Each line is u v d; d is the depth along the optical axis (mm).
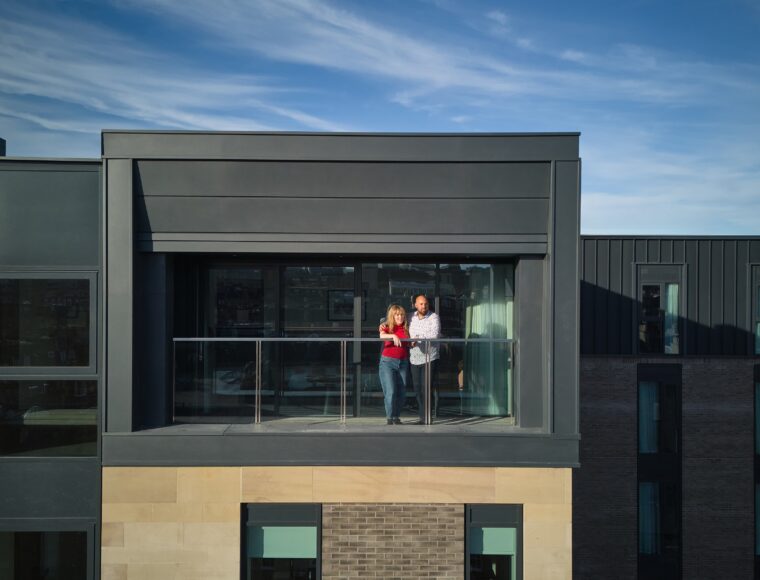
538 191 8062
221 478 7863
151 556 7844
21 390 7957
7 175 7992
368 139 8008
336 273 9406
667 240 18500
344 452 7883
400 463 7859
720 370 18406
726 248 18453
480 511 7992
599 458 18500
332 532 7895
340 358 8359
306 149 8008
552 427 7883
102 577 7785
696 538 18359
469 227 8102
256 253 8555
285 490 7867
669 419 18484
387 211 8094
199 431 7891
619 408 18469
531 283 8227
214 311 9305
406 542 7887
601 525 18453
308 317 9367
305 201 8070
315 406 8328
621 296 18531
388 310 9172
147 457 7844
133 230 7926
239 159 7973
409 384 8359
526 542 7836
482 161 8000
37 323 7988
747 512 18312
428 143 8016
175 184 8000
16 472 7891
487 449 7891
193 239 8055
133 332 7906
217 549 7836
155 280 8203
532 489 7863
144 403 8180
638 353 18484
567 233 7977
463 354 8453
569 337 7949
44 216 8008
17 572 7930
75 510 7871
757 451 18359
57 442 7926
